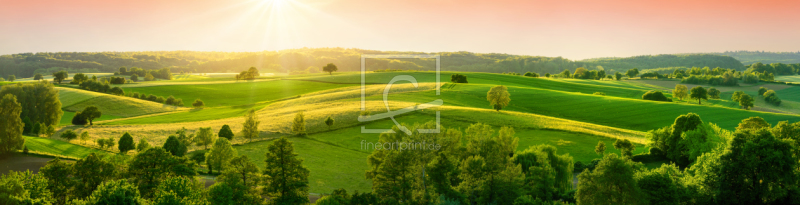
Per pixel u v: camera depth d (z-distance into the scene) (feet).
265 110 337.72
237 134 235.40
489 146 155.53
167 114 351.25
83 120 282.97
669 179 103.40
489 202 119.34
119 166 125.18
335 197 104.99
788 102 462.19
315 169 169.58
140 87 520.01
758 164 106.93
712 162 116.88
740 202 110.32
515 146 180.96
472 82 522.88
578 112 319.47
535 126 239.91
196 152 189.26
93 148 195.83
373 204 110.32
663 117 286.25
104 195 86.84
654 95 410.31
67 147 191.62
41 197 94.68
